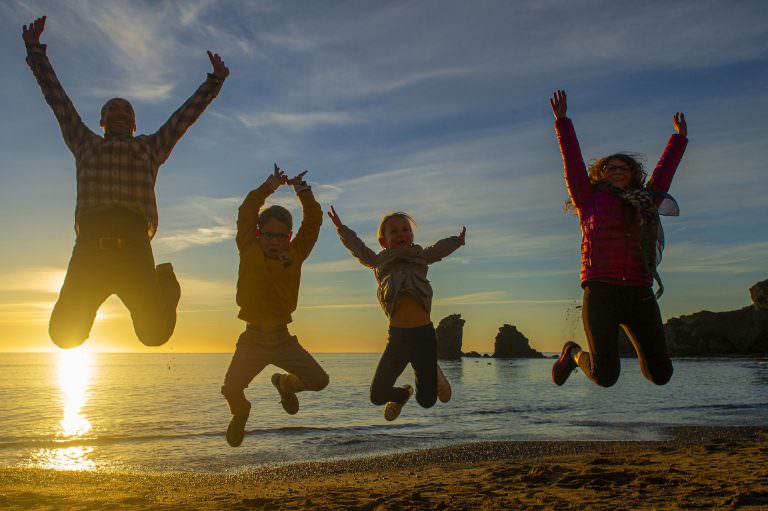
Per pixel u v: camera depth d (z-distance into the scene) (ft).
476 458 45.62
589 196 16.89
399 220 20.31
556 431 61.16
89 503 25.67
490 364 323.37
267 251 17.60
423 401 19.08
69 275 13.60
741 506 19.51
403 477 37.65
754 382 140.46
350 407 93.97
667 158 18.47
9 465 46.57
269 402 102.68
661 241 16.47
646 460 35.32
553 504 21.53
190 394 135.44
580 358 17.46
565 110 17.35
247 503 25.21
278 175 18.08
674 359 295.28
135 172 14.28
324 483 36.42
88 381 208.54
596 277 16.10
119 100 15.07
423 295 19.26
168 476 40.86
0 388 160.35
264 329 17.37
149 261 14.11
